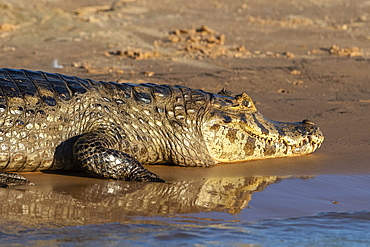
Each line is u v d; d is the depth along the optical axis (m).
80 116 27.33
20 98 26.14
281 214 22.94
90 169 25.97
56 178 26.23
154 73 58.31
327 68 64.62
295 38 86.06
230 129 30.11
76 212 21.67
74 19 92.38
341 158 32.31
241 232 20.69
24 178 25.12
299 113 43.41
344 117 42.28
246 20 101.50
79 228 20.08
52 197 23.28
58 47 71.81
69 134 26.95
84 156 25.89
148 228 20.48
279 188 26.45
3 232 19.31
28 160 25.91
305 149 32.44
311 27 96.44
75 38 78.12
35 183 25.22
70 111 27.16
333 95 51.16
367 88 54.62
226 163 30.75
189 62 65.56
